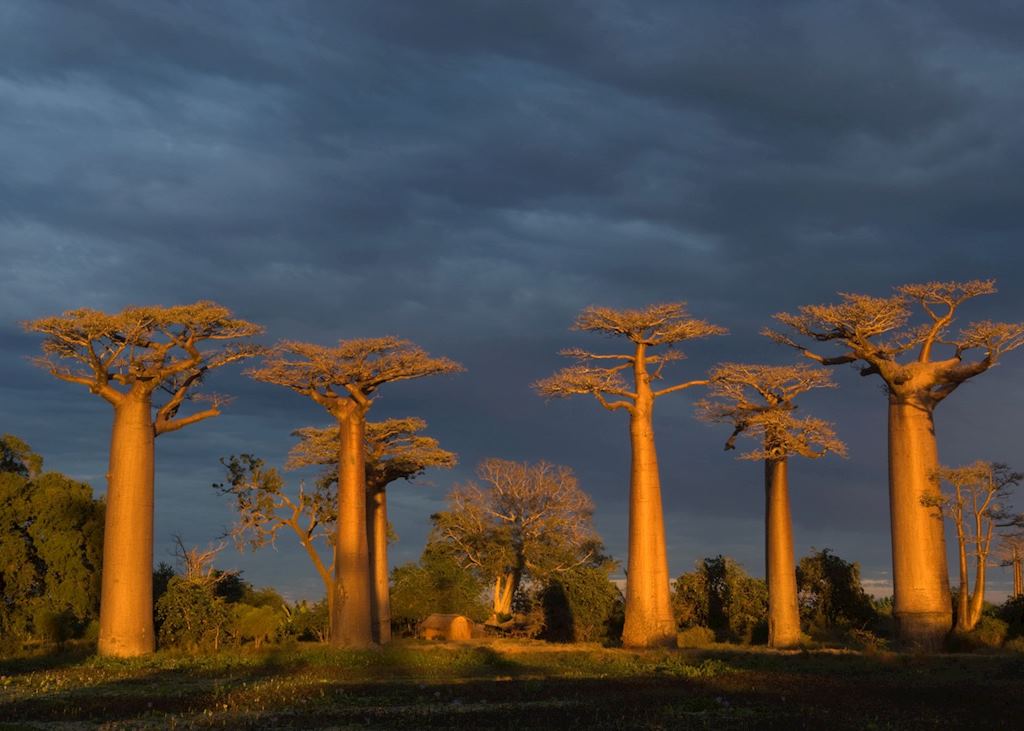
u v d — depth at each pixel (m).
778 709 22.00
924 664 33.72
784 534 43.44
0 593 43.72
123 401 38.62
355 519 39.59
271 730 19.05
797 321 41.06
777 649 40.88
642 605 42.03
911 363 40.81
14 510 43.91
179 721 20.28
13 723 20.14
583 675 30.70
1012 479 40.16
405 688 26.41
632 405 43.19
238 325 39.28
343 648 38.00
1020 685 26.83
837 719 20.39
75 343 37.88
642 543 42.31
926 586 39.31
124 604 37.53
